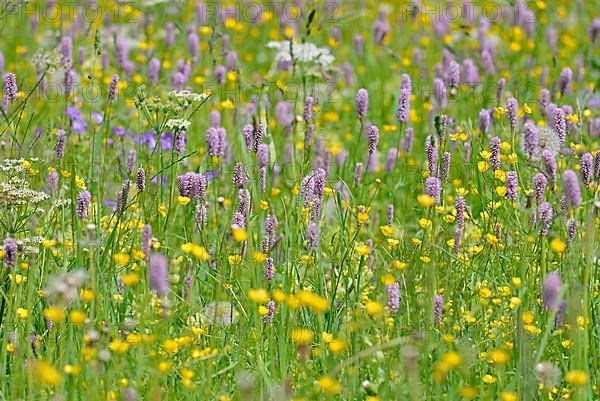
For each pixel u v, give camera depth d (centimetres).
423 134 1499
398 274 963
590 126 1358
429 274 880
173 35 1689
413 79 1669
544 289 802
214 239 1110
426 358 809
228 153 1265
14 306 865
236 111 1321
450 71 1358
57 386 755
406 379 793
